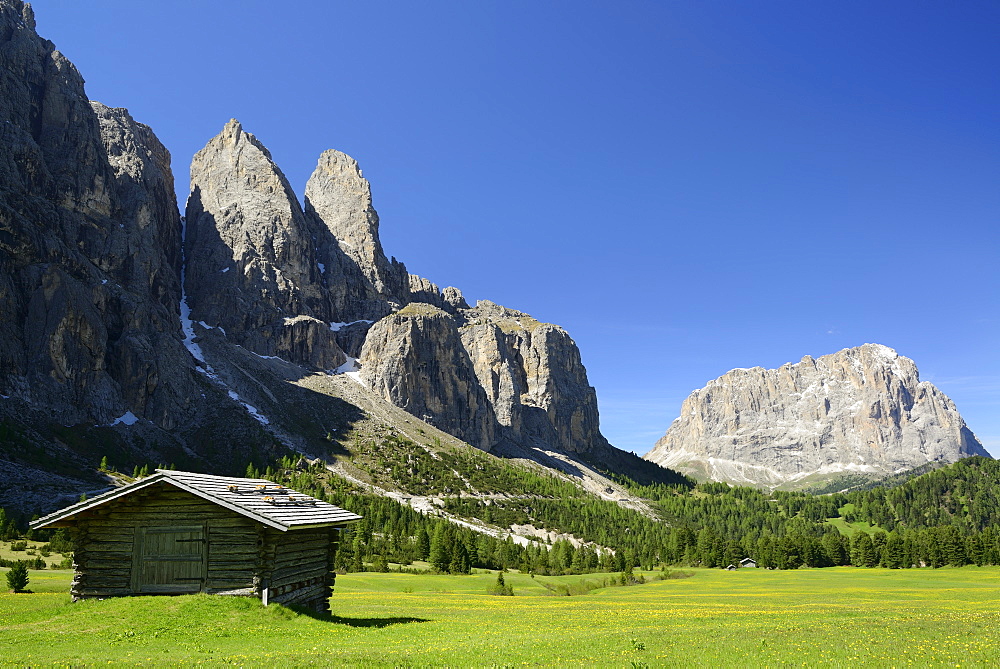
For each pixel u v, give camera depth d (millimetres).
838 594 79750
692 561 180375
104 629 24188
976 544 164750
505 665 19047
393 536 150625
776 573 145875
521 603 57531
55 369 192375
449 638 26516
